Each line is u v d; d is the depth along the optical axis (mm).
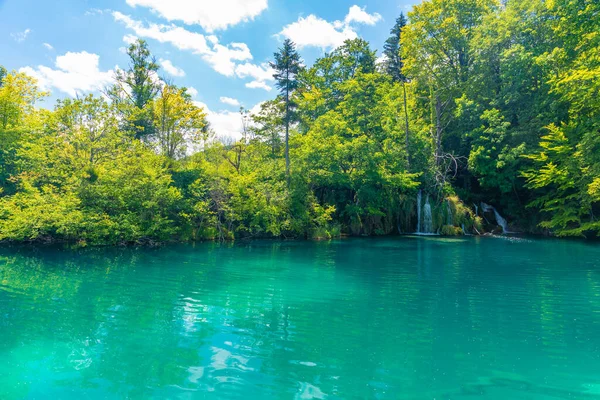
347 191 27188
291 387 4559
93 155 21375
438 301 8516
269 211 22078
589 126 22094
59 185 20047
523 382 4746
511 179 25891
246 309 7879
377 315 7488
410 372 4996
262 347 5824
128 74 31875
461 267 12844
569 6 20234
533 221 26906
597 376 4922
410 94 33938
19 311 7582
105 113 21766
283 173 25297
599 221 21859
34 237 16797
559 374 4969
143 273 11570
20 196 18078
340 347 5832
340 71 40906
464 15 30156
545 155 23844
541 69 25469
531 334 6441
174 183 22234
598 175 20297
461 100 28016
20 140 20906
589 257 15070
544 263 13656
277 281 10602
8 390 4488
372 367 5137
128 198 19344
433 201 27641
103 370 5008
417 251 17078
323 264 13461
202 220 21484
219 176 23531
